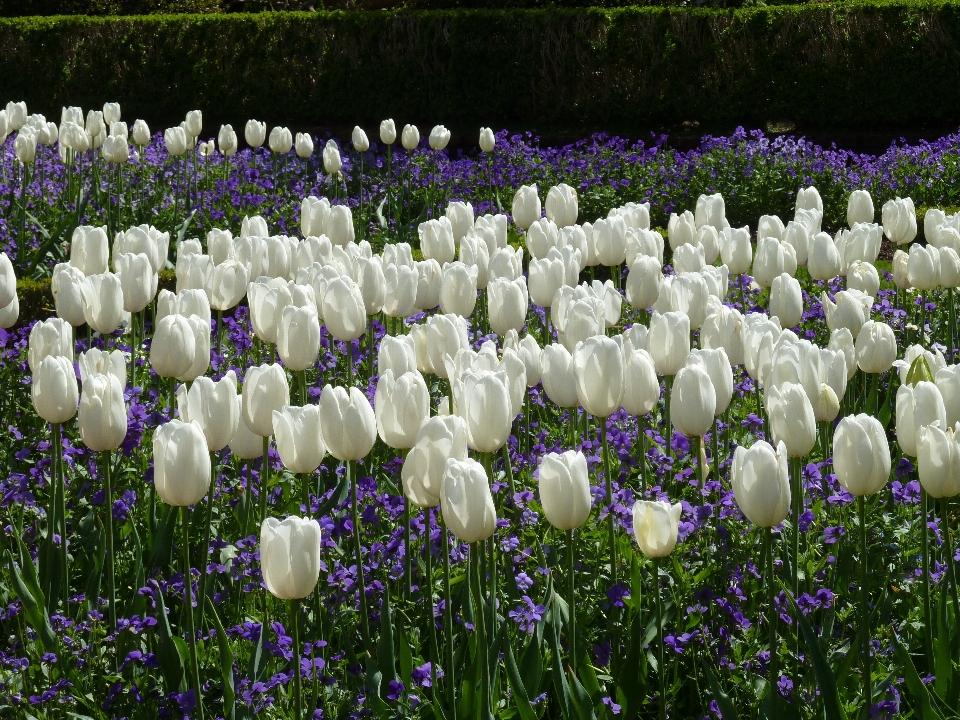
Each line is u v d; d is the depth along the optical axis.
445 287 5.03
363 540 4.21
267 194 12.26
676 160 14.62
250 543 3.89
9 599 4.05
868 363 4.53
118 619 3.88
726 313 4.66
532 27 19.45
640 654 3.29
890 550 4.16
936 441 3.20
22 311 8.31
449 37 19.56
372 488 4.38
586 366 3.49
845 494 4.20
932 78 18.30
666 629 3.75
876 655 3.55
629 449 5.04
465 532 2.86
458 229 6.99
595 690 3.28
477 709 3.18
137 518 4.51
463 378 3.49
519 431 5.27
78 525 4.47
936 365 4.04
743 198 13.40
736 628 3.69
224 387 3.48
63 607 3.88
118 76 20.50
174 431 2.98
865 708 3.21
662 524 3.14
